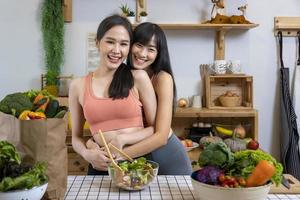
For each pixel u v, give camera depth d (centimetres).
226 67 283
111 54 152
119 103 155
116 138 152
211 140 269
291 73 300
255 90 301
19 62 292
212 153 114
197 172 114
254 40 297
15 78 293
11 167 96
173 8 291
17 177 94
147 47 168
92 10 289
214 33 294
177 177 139
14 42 290
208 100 285
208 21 280
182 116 277
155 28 170
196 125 292
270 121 304
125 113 158
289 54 300
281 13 296
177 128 300
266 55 299
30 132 103
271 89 301
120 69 159
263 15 296
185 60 296
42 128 103
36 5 288
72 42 291
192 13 292
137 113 161
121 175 122
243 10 286
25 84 294
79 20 290
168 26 275
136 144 157
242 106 288
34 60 292
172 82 171
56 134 106
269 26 296
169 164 174
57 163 107
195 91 298
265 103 302
